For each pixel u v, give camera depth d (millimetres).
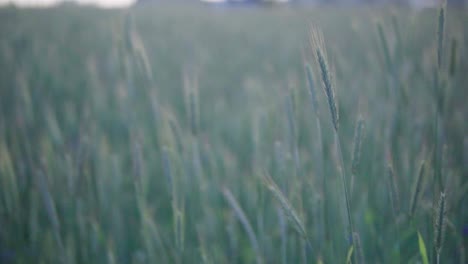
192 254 1067
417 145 1113
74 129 1606
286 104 938
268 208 1093
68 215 1152
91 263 1085
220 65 3307
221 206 1218
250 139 1512
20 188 1203
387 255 985
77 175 1092
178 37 4289
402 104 1125
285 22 5582
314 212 917
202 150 1192
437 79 974
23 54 2932
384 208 1023
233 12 7508
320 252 893
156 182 1537
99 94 1934
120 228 1162
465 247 1040
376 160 1151
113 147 1637
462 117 1340
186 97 1039
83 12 6434
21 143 1380
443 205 738
